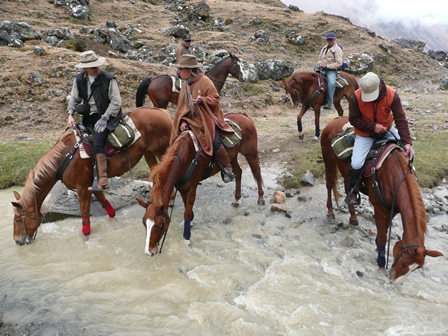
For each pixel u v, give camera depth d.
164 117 6.47
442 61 29.03
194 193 5.61
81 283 4.86
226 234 6.12
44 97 12.38
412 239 4.16
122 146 5.70
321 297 4.64
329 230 6.24
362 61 21.78
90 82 5.51
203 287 4.79
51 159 5.55
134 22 23.39
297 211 6.89
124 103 12.91
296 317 4.25
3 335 4.04
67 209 6.57
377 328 4.13
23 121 11.41
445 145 9.80
